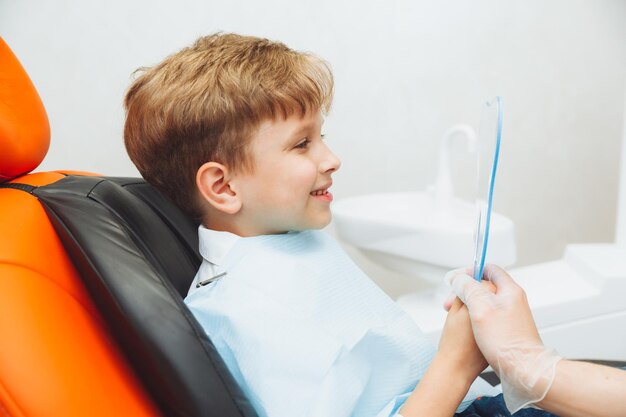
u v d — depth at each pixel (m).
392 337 0.69
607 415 0.51
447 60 1.67
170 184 0.71
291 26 1.58
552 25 1.67
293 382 0.59
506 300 0.59
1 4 1.40
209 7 1.53
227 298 0.63
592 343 1.19
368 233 1.32
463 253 1.22
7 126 0.57
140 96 0.67
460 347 0.60
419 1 1.61
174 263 0.70
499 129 0.51
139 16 1.49
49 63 1.47
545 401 0.53
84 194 0.59
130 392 0.53
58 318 0.50
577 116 1.75
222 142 0.63
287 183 0.64
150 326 0.50
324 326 0.64
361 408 0.65
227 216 0.69
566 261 1.39
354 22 1.61
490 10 1.64
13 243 0.50
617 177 1.80
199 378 0.50
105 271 0.51
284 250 0.69
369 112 1.68
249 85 0.61
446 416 0.59
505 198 1.80
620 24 1.68
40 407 0.43
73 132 1.52
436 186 1.40
